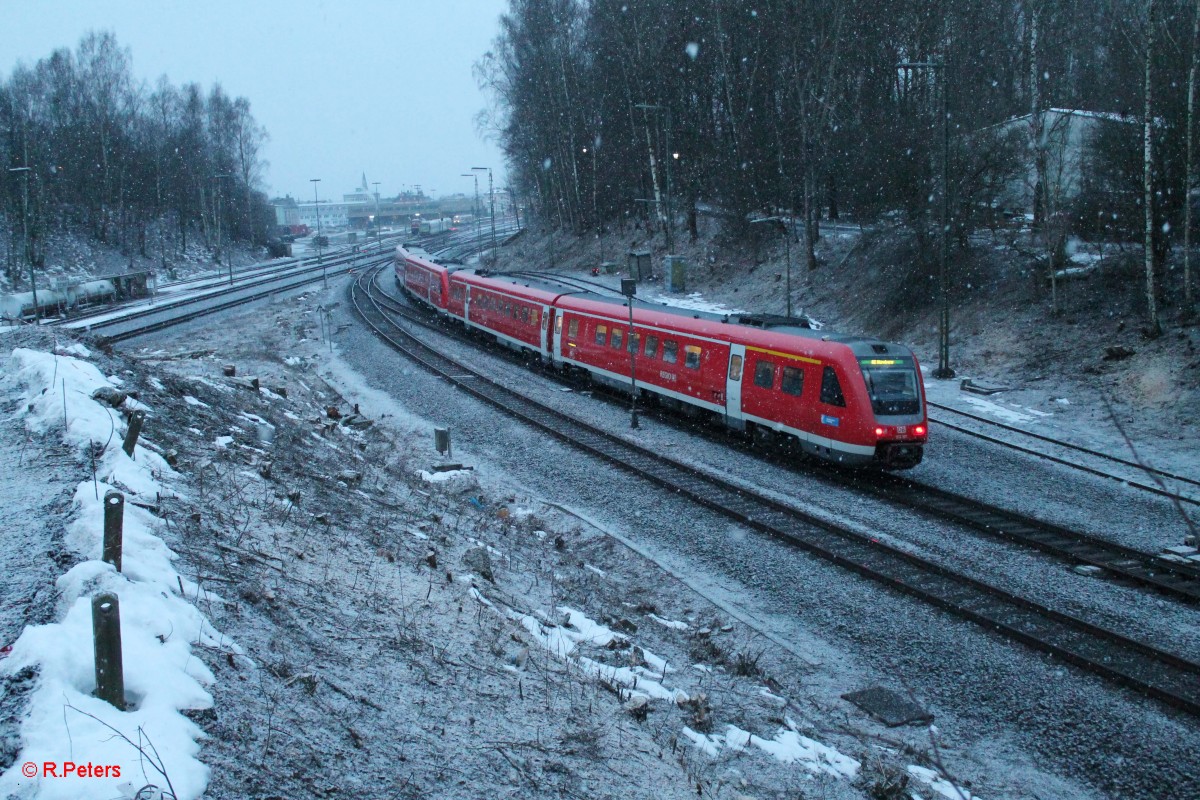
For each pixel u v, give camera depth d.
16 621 5.93
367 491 13.41
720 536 13.63
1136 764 7.68
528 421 21.22
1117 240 25.56
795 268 37.91
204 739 4.96
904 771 7.39
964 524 13.91
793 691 9.12
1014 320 25.94
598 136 55.03
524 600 10.27
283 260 85.88
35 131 63.06
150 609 6.02
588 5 53.31
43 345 16.84
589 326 25.42
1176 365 20.23
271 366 26.59
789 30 36.97
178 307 44.06
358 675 6.64
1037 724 8.37
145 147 75.69
